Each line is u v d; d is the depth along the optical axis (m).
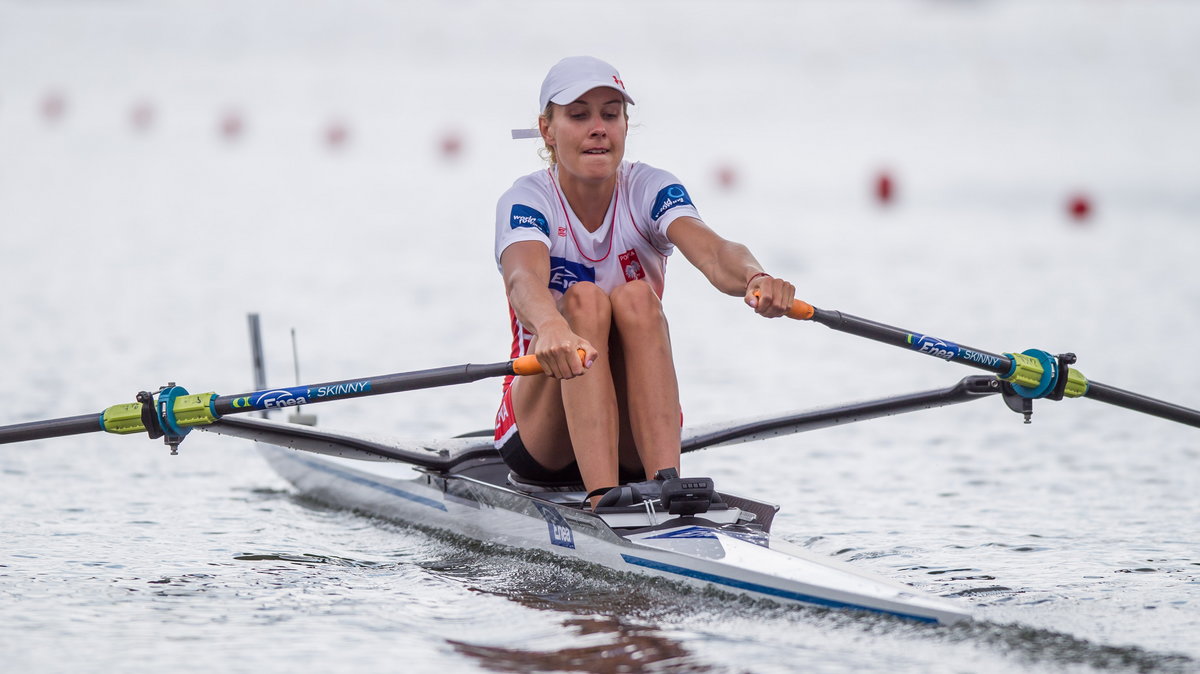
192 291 58.25
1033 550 22.17
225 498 27.62
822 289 62.31
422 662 15.94
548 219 21.94
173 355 43.31
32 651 16.50
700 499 19.42
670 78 182.62
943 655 15.83
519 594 19.25
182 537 23.78
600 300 20.66
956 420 35.91
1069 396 22.11
